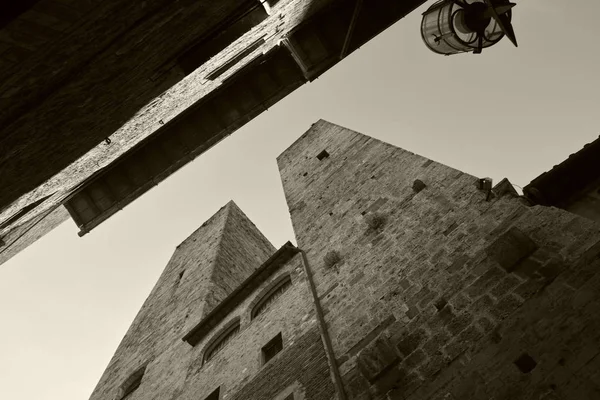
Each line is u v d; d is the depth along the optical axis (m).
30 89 4.11
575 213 6.94
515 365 5.21
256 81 8.77
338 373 6.94
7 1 3.11
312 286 9.85
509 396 4.98
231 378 9.44
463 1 6.34
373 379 6.36
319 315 8.64
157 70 5.56
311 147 16.97
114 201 9.41
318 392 6.81
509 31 6.17
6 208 6.03
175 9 4.56
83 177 7.71
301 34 8.15
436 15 6.42
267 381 8.20
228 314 12.52
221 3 5.14
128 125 6.61
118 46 4.39
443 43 6.55
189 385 10.73
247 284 12.59
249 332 10.70
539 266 6.04
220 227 22.55
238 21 5.90
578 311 5.18
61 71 4.15
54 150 5.51
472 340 5.87
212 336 12.11
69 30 3.69
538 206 6.95
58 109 4.69
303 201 13.52
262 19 6.17
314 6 7.59
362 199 11.24
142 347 16.33
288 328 9.28
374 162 12.46
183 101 7.62
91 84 4.68
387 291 7.83
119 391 14.07
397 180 10.73
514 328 5.57
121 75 4.95
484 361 5.49
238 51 7.14
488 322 5.93
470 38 6.39
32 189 6.12
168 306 18.17
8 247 8.41
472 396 5.24
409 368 6.18
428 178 9.83
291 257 11.97
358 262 9.24
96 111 5.34
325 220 11.77
